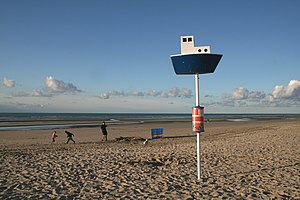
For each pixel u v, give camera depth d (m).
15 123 45.38
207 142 15.80
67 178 7.24
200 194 5.77
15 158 10.20
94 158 10.20
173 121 56.94
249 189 6.08
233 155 10.51
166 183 6.69
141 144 16.39
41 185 6.59
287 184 6.46
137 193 5.93
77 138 21.84
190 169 8.23
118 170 8.17
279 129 24.39
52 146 15.33
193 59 6.27
